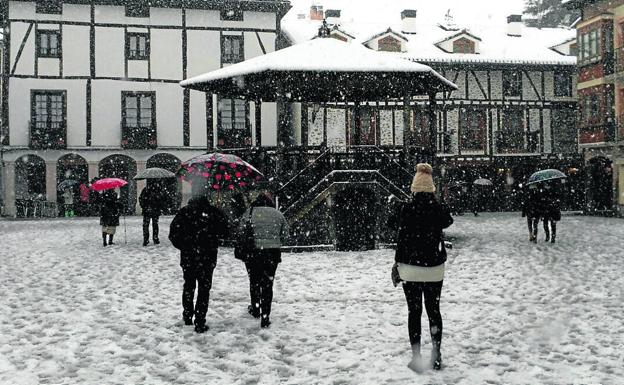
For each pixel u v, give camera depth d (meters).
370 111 34.84
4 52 32.38
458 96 36.84
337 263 12.05
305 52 15.36
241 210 11.36
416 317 5.43
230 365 5.52
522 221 25.69
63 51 32.88
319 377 5.18
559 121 37.94
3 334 6.73
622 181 28.42
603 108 28.88
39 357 5.87
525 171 37.66
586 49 30.39
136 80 33.47
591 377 5.07
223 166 12.63
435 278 5.38
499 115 37.28
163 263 12.47
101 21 33.16
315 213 14.51
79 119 33.09
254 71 14.50
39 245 16.55
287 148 15.37
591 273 10.64
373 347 6.07
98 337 6.59
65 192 32.91
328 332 6.64
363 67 14.49
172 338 6.51
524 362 5.53
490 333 6.57
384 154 15.19
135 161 33.56
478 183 31.95
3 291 9.38
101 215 15.99
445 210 5.53
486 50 39.03
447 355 5.79
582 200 37.50
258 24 34.53
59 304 8.38
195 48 34.00
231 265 11.92
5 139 32.41
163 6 33.62
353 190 14.57
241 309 7.94
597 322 7.01
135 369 5.45
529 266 11.53
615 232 19.12
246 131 34.09
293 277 10.32
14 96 32.50
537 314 7.46
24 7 32.47
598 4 29.92
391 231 14.93
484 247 14.90
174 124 33.84
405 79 15.64
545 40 42.06
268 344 6.23
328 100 19.28
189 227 6.80
